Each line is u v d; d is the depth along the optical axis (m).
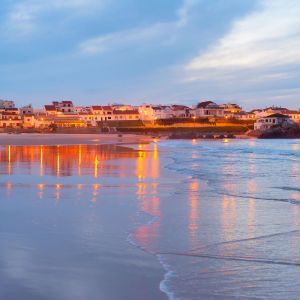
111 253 8.93
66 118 179.50
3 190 18.56
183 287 6.97
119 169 29.42
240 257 8.73
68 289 6.79
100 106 187.75
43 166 31.06
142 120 183.50
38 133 158.00
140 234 10.67
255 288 6.96
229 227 11.48
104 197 16.81
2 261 8.16
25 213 13.23
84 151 52.75
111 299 6.42
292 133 134.25
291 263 8.30
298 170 29.16
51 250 9.04
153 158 41.78
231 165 33.69
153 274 7.62
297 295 6.68
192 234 10.70
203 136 134.38
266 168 30.81
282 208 14.30
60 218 12.52
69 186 20.16
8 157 40.47
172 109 192.12
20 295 6.49
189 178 24.02
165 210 13.99
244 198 16.58
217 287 6.99
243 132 162.38
